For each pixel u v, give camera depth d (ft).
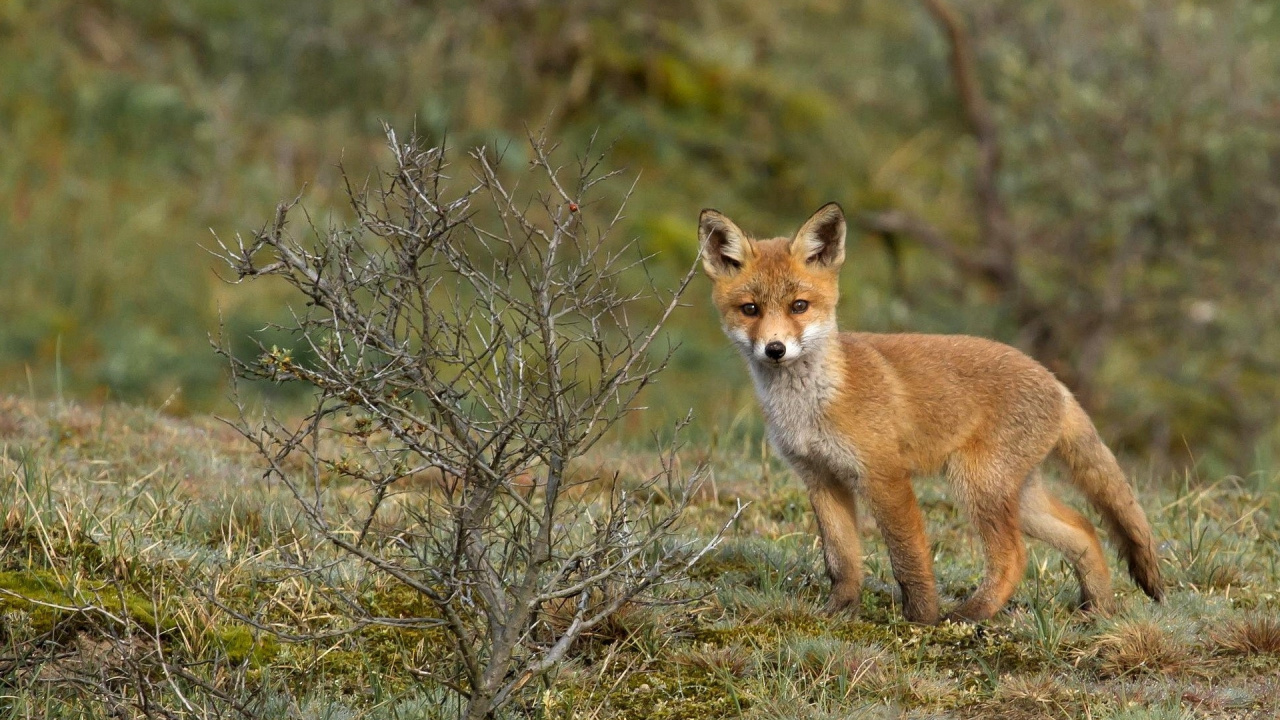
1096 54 73.05
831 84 90.74
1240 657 26.50
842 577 29.73
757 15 92.84
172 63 80.53
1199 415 69.36
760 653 25.79
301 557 27.96
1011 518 29.91
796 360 29.68
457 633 21.43
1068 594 31.09
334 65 81.51
